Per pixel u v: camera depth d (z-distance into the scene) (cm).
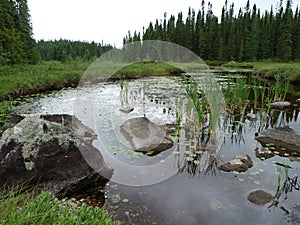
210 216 190
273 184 238
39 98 741
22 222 92
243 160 282
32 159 217
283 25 2586
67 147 235
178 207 201
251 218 188
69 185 222
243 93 559
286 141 343
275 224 181
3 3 1680
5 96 718
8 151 217
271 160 293
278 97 702
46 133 233
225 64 2298
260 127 440
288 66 1423
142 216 189
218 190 229
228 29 3077
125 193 223
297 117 510
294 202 207
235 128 432
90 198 216
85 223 104
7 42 1570
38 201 113
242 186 235
